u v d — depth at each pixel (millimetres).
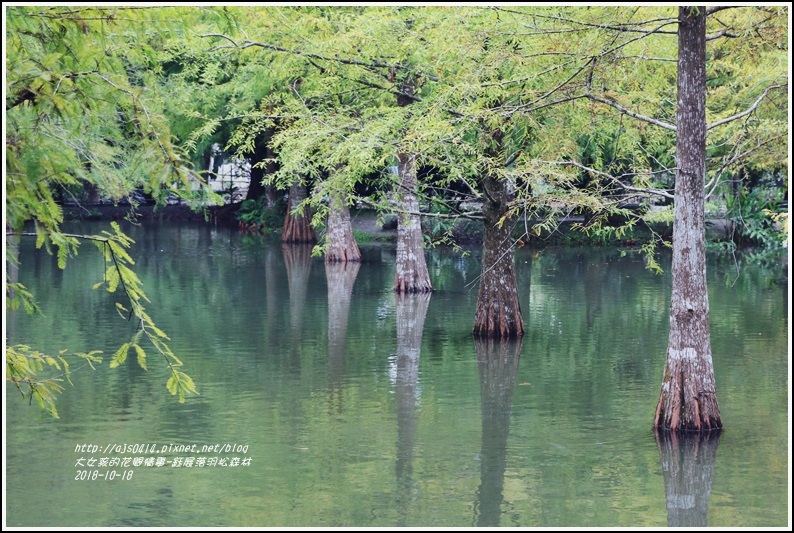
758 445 11273
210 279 27859
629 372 15305
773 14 11602
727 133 15617
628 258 34125
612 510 9148
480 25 13641
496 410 12969
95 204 47750
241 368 15555
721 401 13258
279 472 10367
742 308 21703
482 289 18516
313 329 19328
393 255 35844
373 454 11016
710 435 11633
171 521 8883
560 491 9742
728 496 9523
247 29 17078
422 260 25234
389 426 12188
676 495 9586
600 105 13945
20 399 13398
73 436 11664
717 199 36688
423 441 11516
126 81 6309
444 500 9461
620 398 13594
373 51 16781
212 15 6949
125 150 6316
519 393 13938
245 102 25031
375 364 15945
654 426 11898
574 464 10641
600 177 15211
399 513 9094
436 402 13414
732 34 11836
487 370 15500
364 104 19172
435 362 16125
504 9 12375
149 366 15695
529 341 18062
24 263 30797
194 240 41156
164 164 5902
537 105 12797
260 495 9625
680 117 11492
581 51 12000
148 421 12352
